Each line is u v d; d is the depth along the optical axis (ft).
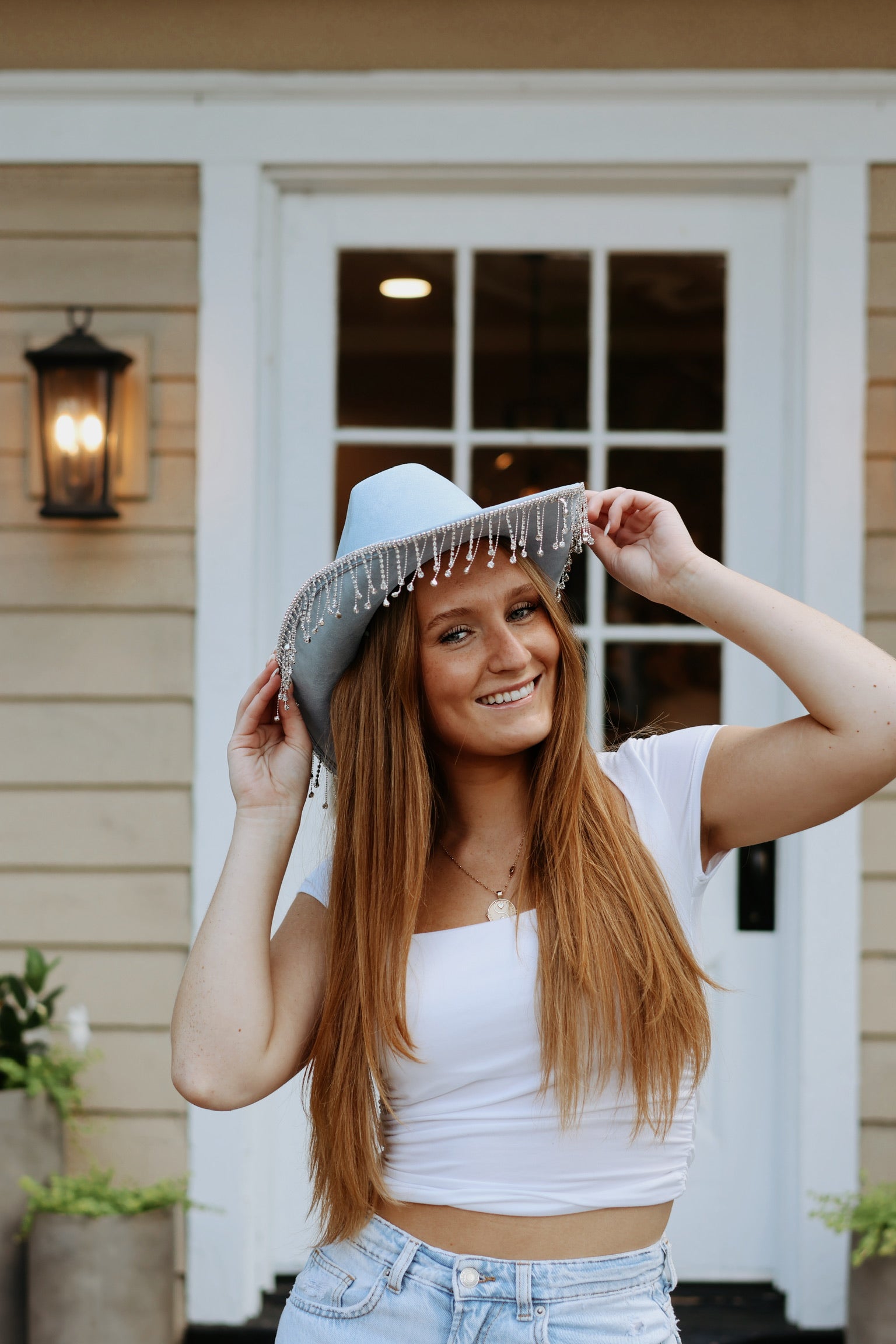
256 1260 9.09
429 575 4.41
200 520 9.23
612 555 4.74
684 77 9.20
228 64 9.34
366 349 9.68
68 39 9.38
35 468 9.23
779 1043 9.27
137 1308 8.14
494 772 4.59
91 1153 9.05
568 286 9.62
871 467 9.20
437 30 9.29
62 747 9.23
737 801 4.36
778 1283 9.19
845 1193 8.85
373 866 4.41
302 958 4.68
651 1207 4.25
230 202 9.32
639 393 9.61
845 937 8.96
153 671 9.23
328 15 9.31
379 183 9.50
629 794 4.55
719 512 9.57
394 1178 4.29
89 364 8.91
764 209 9.54
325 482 9.62
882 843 9.02
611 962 4.19
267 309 9.46
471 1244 4.14
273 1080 4.42
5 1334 8.29
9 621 9.28
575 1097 4.08
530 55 9.30
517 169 9.37
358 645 4.72
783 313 9.53
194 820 9.16
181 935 9.16
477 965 4.23
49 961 9.16
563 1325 4.01
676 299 9.61
